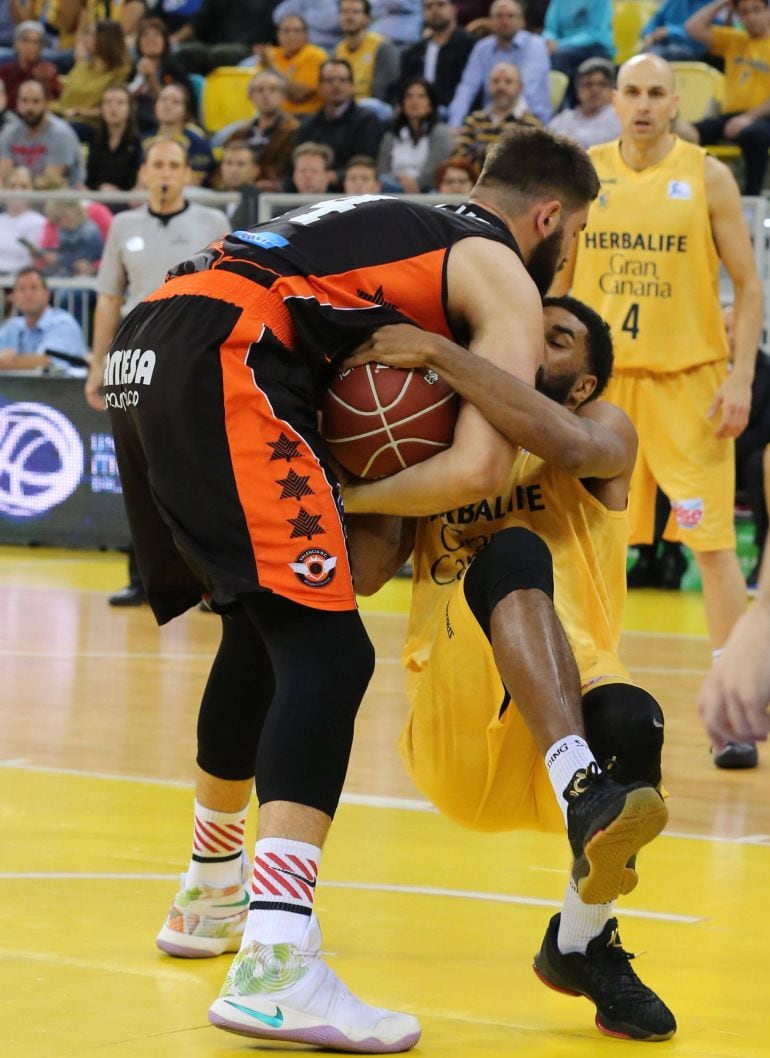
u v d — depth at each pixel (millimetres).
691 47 18656
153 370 3836
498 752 3992
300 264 3826
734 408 8273
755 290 8391
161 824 6227
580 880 3562
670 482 8562
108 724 8352
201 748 4496
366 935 4773
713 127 17594
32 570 15602
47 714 8602
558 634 3797
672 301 8539
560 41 19844
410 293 3861
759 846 6152
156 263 12281
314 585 3699
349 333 3857
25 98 19375
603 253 8641
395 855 5836
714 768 7758
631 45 20656
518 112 17719
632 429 4359
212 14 22219
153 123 20266
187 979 4301
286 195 15688
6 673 9914
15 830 6078
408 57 19562
